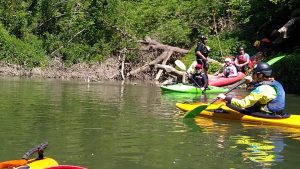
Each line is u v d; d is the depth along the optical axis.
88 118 7.59
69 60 18.20
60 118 7.52
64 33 19.06
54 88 12.59
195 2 20.30
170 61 18.33
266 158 5.21
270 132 6.73
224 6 20.45
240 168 4.79
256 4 18.05
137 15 19.02
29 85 13.25
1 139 5.86
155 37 18.81
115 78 17.39
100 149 5.46
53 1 19.39
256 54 16.42
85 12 19.36
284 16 17.97
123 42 18.03
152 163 4.92
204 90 12.59
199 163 4.96
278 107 7.53
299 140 6.20
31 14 19.52
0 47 17.73
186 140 6.07
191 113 7.82
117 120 7.48
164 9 19.55
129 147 5.61
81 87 13.17
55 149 5.42
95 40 19.03
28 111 8.16
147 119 7.65
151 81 16.64
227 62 14.66
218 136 6.39
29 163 4.15
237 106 7.80
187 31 19.23
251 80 7.94
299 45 17.06
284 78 13.80
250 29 18.89
